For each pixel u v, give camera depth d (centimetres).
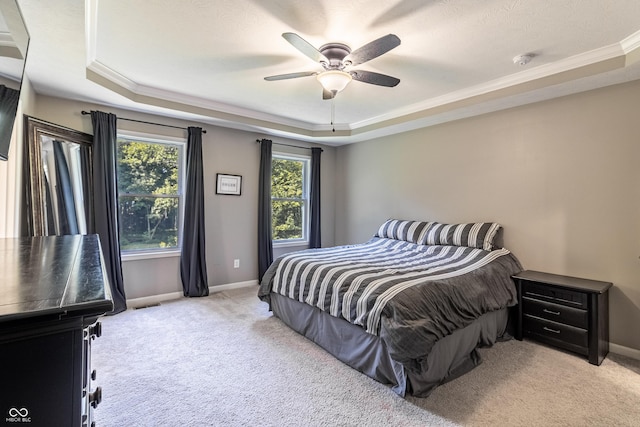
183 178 410
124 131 361
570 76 265
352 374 228
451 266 297
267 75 299
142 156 384
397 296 214
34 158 274
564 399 201
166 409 187
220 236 437
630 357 261
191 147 399
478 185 369
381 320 208
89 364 92
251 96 359
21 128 261
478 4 190
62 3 172
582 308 254
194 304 376
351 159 536
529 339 291
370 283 238
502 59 262
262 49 248
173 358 248
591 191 286
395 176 466
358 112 416
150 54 257
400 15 202
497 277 288
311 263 299
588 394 207
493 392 208
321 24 212
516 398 202
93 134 337
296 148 514
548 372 234
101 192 335
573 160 296
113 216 344
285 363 243
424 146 427
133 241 381
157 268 390
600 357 250
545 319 276
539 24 211
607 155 277
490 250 327
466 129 380
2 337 56
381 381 217
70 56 233
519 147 333
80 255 122
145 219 388
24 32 166
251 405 192
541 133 317
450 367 225
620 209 271
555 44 237
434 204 416
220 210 436
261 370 232
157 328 305
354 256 342
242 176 455
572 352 264
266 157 469
